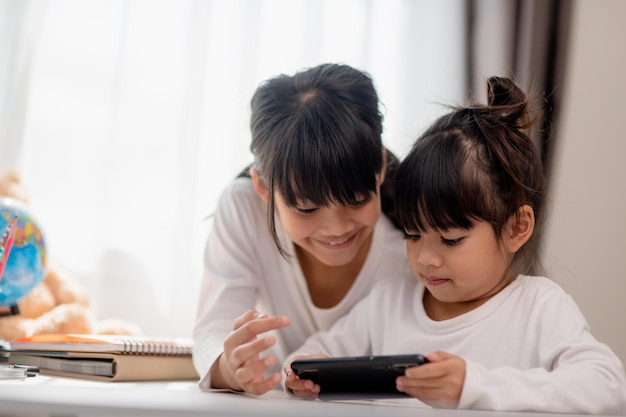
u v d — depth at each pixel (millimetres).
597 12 2107
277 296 1319
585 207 2070
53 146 1910
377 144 1082
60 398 686
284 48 1979
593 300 2055
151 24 1945
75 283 1639
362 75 1150
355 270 1279
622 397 871
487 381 835
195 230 1905
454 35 2002
